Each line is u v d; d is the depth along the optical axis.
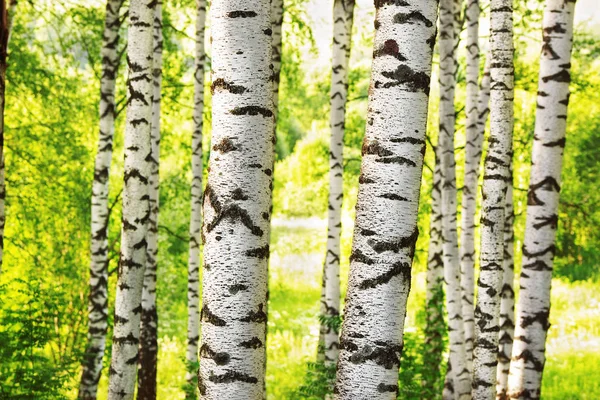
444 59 8.52
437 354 9.36
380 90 2.75
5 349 7.62
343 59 8.85
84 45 11.87
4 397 7.03
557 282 24.67
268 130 3.01
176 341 16.70
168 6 12.52
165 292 15.59
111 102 9.16
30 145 12.55
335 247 8.69
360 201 2.79
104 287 9.05
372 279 2.72
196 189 10.66
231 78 2.94
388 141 2.73
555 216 4.78
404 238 2.73
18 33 11.46
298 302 22.59
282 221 41.06
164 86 12.57
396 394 2.75
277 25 6.86
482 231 6.01
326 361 8.16
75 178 12.55
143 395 9.57
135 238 6.22
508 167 5.89
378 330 2.71
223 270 2.94
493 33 5.76
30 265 12.59
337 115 8.81
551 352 15.36
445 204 8.37
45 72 11.84
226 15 2.95
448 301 8.29
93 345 8.95
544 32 4.82
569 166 20.12
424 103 2.75
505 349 8.28
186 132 14.43
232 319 2.93
